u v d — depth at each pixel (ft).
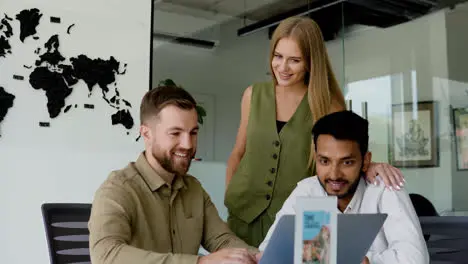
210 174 15.01
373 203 5.18
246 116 6.91
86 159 12.38
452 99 18.17
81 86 12.39
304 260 3.40
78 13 12.46
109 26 12.86
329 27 20.86
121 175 5.05
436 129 18.35
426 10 19.03
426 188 18.37
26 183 11.68
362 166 4.98
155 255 4.24
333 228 3.46
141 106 5.16
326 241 3.45
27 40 11.82
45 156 11.91
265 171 6.63
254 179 6.66
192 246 5.38
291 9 22.41
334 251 3.46
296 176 6.54
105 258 4.34
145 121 5.08
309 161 6.48
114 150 12.75
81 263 5.60
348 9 20.59
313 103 6.41
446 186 17.93
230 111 22.21
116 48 12.92
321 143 4.90
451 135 18.04
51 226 5.54
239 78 22.76
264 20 22.97
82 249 5.64
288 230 3.44
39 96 11.89
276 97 6.70
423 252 4.77
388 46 19.65
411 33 19.31
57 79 12.09
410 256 4.66
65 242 5.57
